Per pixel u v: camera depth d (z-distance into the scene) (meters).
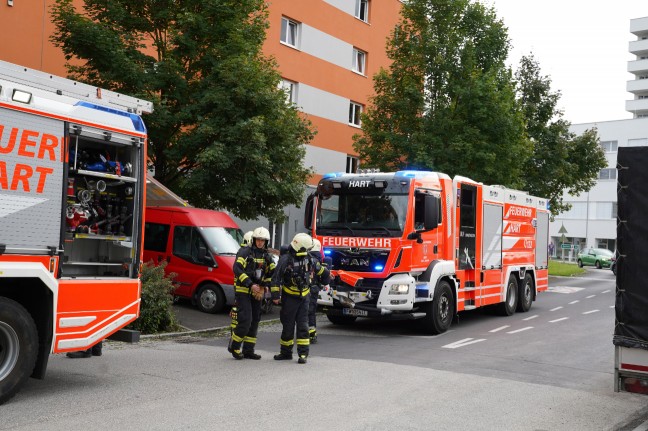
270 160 15.73
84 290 7.15
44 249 6.64
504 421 6.48
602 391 8.13
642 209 7.12
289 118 16.33
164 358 9.34
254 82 15.28
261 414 6.33
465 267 14.09
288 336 9.41
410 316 12.38
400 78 23.06
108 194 7.74
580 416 6.86
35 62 17.48
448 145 21.83
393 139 22.30
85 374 8.02
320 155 27.59
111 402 6.63
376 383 7.98
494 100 21.58
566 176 31.53
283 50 25.84
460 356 10.25
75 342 7.05
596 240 70.75
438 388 7.83
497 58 23.81
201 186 15.14
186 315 13.85
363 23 29.94
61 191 6.81
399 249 12.30
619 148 7.28
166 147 16.19
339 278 12.66
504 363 9.74
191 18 15.02
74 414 6.12
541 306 19.20
